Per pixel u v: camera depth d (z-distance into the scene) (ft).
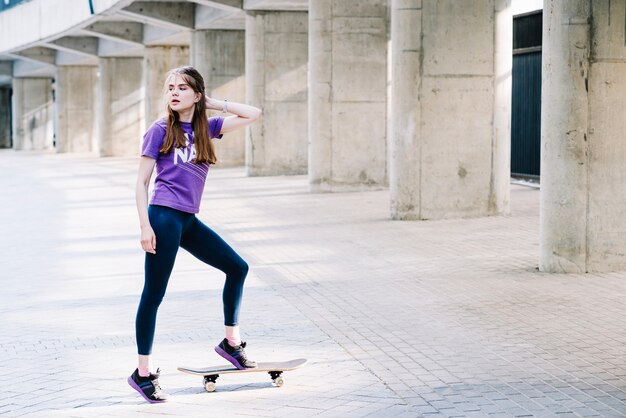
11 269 44.04
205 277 40.50
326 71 83.10
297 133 105.60
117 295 36.96
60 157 177.47
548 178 40.81
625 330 29.71
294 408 21.71
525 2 87.61
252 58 104.32
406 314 32.35
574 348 27.45
